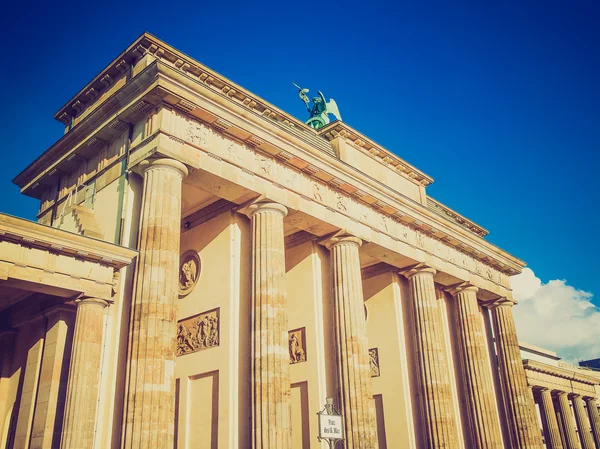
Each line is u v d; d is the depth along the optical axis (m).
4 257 30.06
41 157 46.53
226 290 42.59
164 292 33.41
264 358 38.38
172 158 36.41
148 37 43.00
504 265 69.38
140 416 30.41
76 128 42.34
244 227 44.62
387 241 52.34
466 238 62.78
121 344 33.69
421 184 62.75
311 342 47.78
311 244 50.34
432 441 51.34
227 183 40.19
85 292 32.75
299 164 44.81
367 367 45.38
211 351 41.88
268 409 37.12
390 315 57.50
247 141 41.59
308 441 45.34
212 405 40.44
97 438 31.91
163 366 31.95
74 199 43.25
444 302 63.81
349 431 43.12
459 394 60.78
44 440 31.41
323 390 46.12
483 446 57.44
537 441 64.19
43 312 35.31
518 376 66.62
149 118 37.78
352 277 47.25
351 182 48.56
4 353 38.00
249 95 48.19
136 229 36.56
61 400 32.69
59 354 33.34
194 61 44.66
